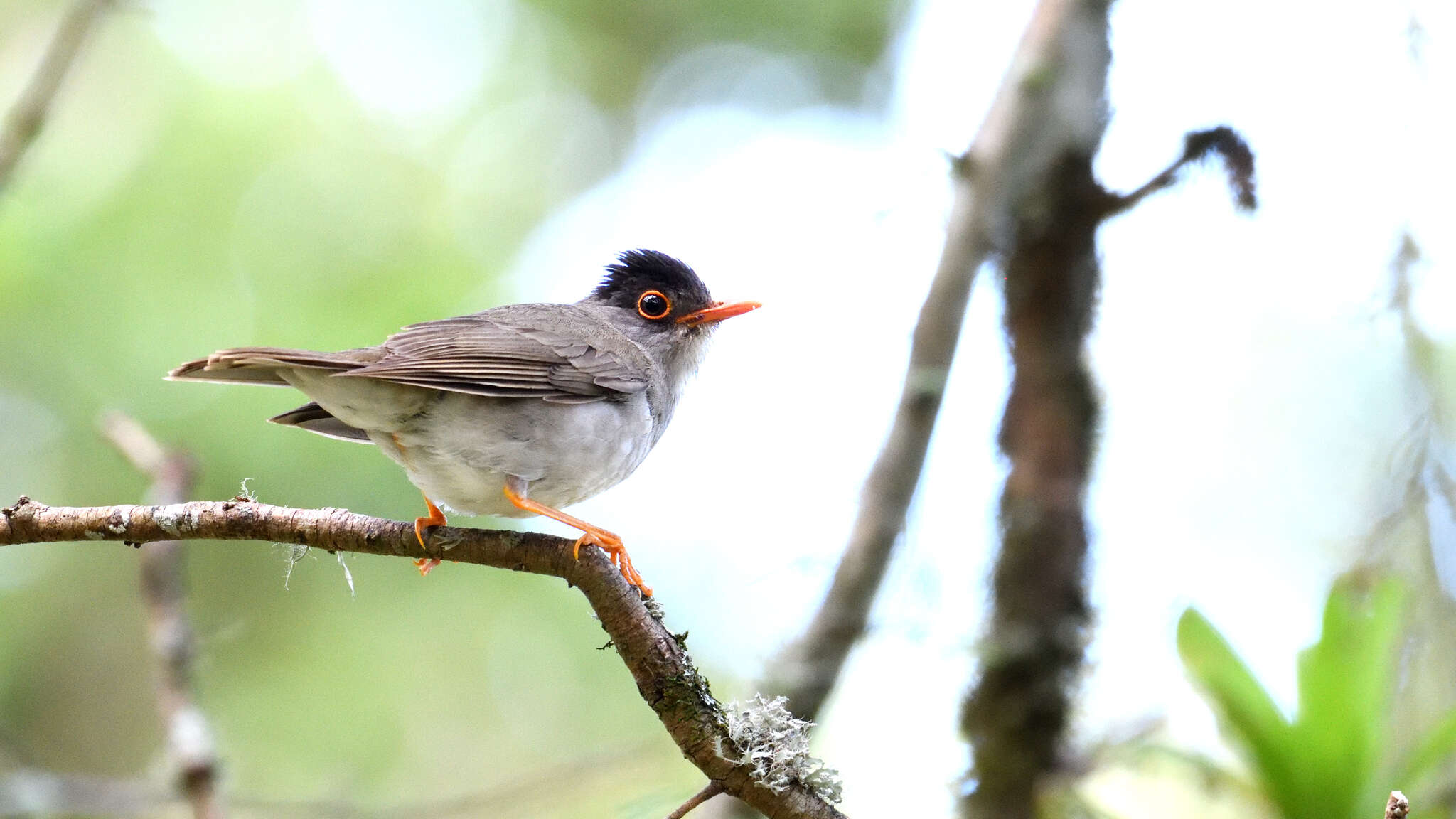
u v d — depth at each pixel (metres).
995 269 9.90
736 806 9.12
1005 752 9.41
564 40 15.92
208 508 6.84
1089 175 9.65
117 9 10.09
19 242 13.32
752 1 15.84
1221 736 7.30
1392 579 7.33
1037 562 9.66
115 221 13.95
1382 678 7.05
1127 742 8.87
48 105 9.84
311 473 13.17
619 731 14.34
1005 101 9.42
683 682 6.38
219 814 8.82
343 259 14.52
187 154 14.38
